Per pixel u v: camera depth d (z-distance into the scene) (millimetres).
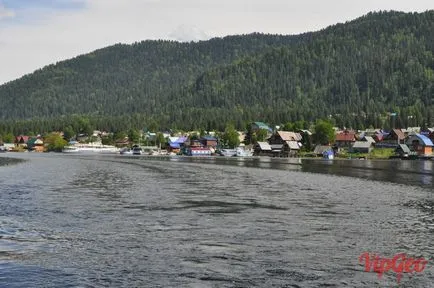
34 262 22594
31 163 123938
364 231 29844
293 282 19750
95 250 24797
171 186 59969
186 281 19844
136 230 30016
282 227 31078
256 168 108688
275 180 71688
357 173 91750
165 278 20234
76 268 21609
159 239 27375
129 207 40156
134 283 19625
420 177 80438
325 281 19891
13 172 84938
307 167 116438
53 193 50562
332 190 55875
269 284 19500
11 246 25688
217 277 20359
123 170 95125
